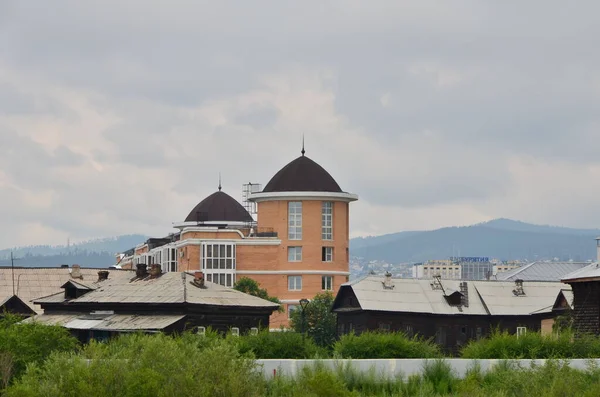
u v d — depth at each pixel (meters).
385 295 138.00
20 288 148.25
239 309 116.25
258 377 68.50
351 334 97.69
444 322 138.75
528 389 72.31
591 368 76.75
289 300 199.88
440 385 77.56
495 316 139.38
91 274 147.88
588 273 109.94
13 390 61.56
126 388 62.22
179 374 63.66
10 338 78.75
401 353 95.19
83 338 114.50
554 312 127.25
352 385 77.44
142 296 117.56
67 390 62.00
